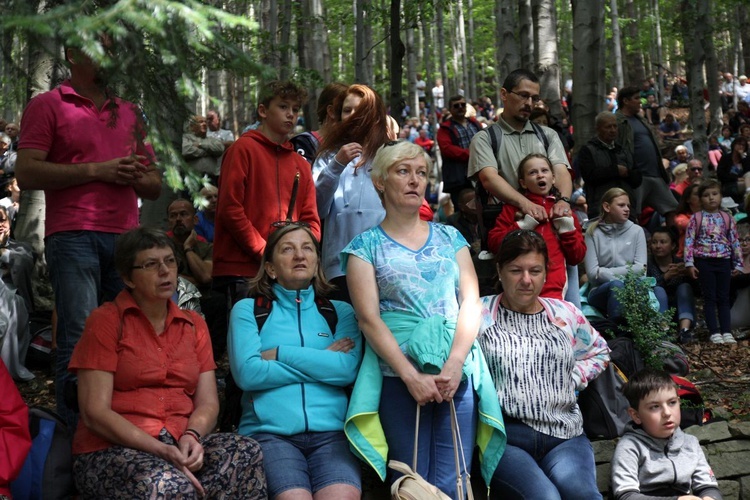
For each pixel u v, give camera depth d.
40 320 6.86
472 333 4.13
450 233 4.38
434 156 23.36
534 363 4.42
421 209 5.33
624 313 5.64
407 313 4.19
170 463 3.80
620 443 4.65
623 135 9.21
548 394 4.41
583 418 4.91
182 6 2.67
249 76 3.21
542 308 4.60
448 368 4.01
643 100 28.19
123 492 3.71
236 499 3.87
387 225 4.32
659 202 9.74
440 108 28.80
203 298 6.48
